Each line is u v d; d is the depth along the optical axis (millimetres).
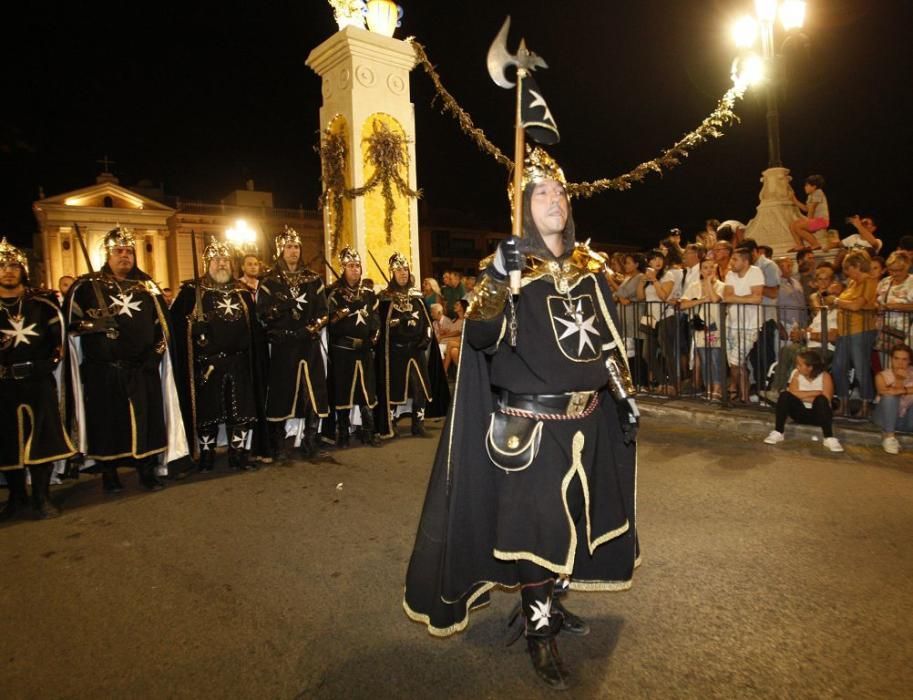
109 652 3006
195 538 4410
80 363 5523
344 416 6945
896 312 6219
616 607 3223
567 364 2596
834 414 6566
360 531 4398
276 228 44312
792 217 10312
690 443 6305
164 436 5695
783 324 7324
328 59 8672
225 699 2621
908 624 2971
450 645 2963
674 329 7836
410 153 8758
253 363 6336
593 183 7922
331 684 2689
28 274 5285
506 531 2572
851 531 4023
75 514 5062
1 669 2895
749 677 2627
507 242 2490
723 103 7820
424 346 7402
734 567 3598
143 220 42250
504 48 2617
